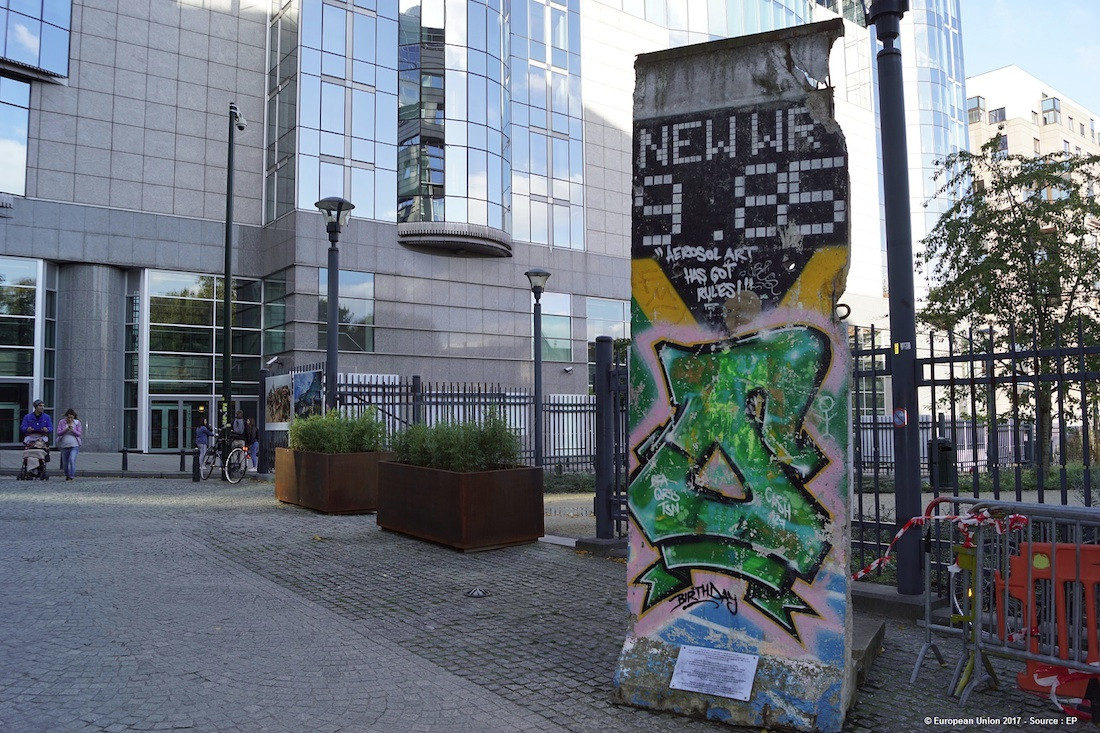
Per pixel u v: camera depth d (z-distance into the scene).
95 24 31.11
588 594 6.71
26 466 17.39
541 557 8.33
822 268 4.08
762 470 4.13
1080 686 4.02
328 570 7.63
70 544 8.61
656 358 4.47
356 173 32.25
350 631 5.52
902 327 6.37
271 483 17.30
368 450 11.97
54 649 4.86
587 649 5.15
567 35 40.31
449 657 4.96
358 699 4.18
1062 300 14.94
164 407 31.64
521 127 38.06
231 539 9.29
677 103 4.55
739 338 4.25
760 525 4.11
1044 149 77.62
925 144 52.12
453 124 33.56
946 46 54.59
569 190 39.59
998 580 4.27
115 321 31.52
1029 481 15.30
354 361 31.64
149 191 31.78
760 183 4.28
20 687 4.18
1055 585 4.06
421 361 33.31
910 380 6.29
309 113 31.47
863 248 50.06
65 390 30.55
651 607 4.34
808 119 4.20
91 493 14.43
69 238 30.30
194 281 32.47
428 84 33.50
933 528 6.33
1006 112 79.88
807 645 3.94
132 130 31.62
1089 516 3.96
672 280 4.46
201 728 3.72
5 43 28.58
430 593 6.73
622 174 42.00
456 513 8.62
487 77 34.56
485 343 35.31
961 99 55.72
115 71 31.42
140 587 6.66
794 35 4.27
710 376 4.32
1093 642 3.94
